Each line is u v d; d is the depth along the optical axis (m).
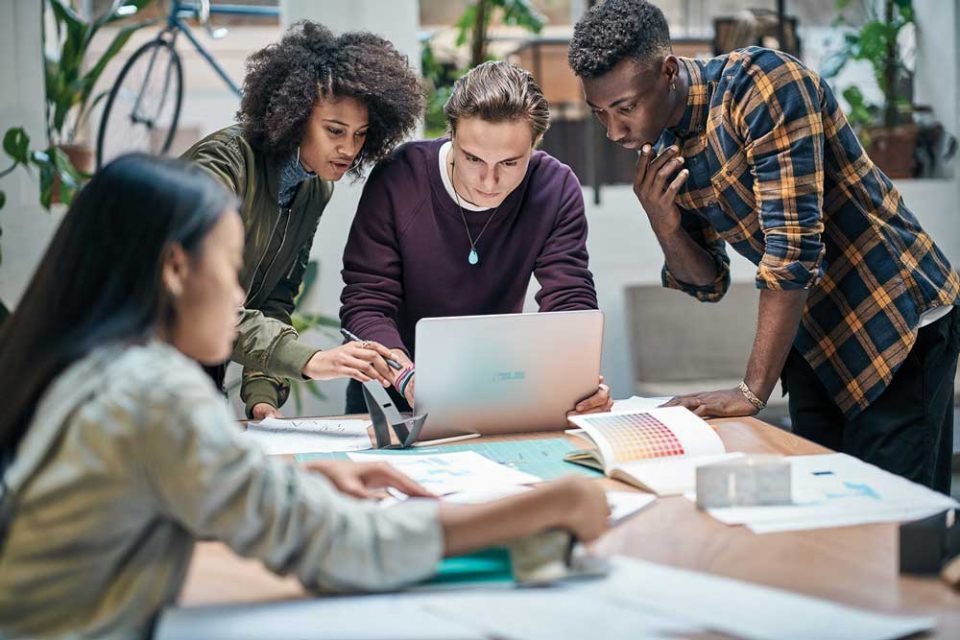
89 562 0.95
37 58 3.36
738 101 1.94
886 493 1.38
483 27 4.06
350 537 1.02
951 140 4.18
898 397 2.07
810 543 1.20
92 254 1.02
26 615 0.95
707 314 4.01
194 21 4.20
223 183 1.99
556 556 1.08
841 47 4.38
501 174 2.01
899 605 1.02
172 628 0.95
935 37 4.20
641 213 4.04
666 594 1.02
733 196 2.02
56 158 3.23
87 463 0.94
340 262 3.58
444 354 1.79
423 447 1.78
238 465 0.98
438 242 2.21
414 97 2.15
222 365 2.08
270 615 0.98
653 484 1.44
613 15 1.91
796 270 1.88
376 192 2.22
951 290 2.07
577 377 1.88
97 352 0.99
